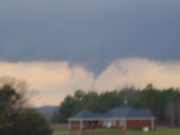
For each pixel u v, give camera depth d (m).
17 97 98.56
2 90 97.94
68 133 154.62
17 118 95.75
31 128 96.88
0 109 95.62
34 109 100.44
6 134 93.88
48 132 100.69
